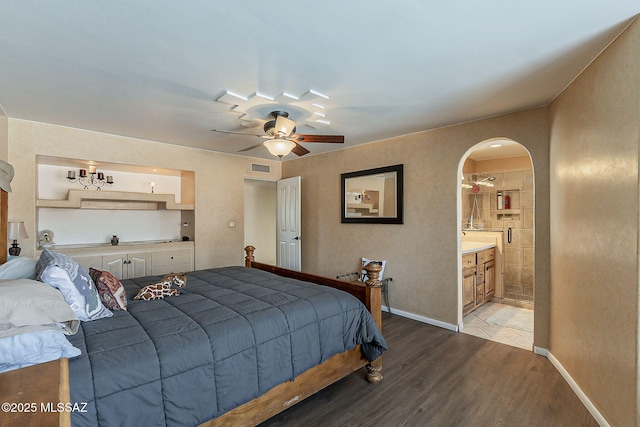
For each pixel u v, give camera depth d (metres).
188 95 2.65
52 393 0.98
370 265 2.50
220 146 4.57
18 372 1.12
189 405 1.49
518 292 5.03
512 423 1.95
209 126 3.56
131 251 4.13
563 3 1.50
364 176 4.46
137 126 3.57
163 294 2.26
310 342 2.04
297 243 5.22
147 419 1.37
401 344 3.15
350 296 2.43
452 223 3.56
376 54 1.99
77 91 2.58
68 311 1.39
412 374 2.55
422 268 3.82
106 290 1.94
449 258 3.58
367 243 4.45
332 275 4.93
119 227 4.59
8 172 2.41
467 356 2.87
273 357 1.84
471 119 3.33
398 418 1.99
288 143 3.00
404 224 4.01
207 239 4.80
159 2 1.49
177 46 1.90
